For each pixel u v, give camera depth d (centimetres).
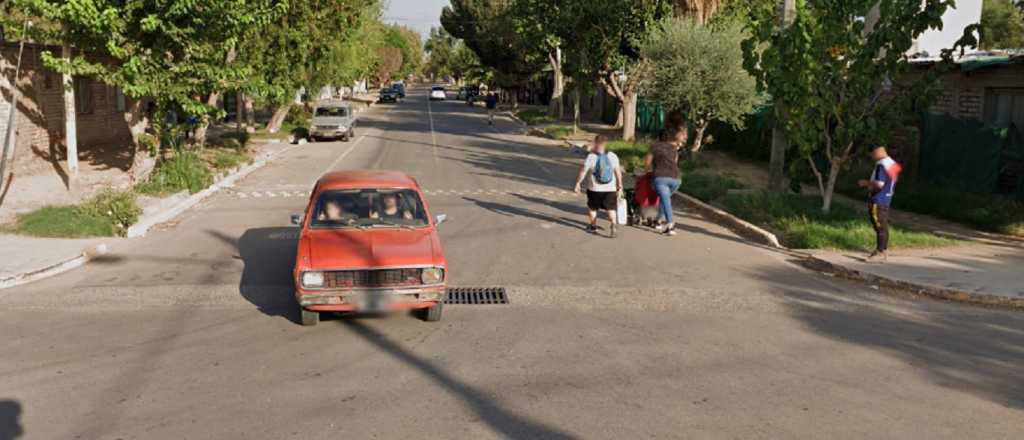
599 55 3150
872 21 2002
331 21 3038
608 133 3897
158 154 1933
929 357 756
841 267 1114
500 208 1633
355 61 3731
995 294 965
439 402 630
